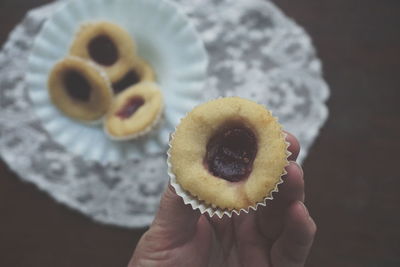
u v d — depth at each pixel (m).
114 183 0.56
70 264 0.56
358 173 0.56
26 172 0.56
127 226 0.55
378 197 0.56
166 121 0.54
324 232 0.56
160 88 0.54
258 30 0.58
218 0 0.58
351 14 0.58
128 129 0.52
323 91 0.57
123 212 0.56
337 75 0.58
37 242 0.56
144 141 0.54
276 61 0.57
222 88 0.57
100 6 0.54
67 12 0.54
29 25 0.57
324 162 0.56
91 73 0.52
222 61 0.57
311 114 0.56
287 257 0.40
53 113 0.55
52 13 0.57
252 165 0.33
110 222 0.55
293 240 0.38
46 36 0.54
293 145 0.38
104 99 0.53
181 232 0.38
